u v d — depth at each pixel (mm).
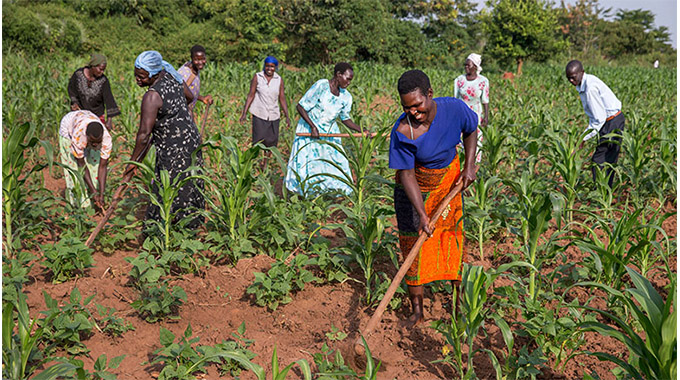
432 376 3324
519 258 4707
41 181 6707
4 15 28062
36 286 4117
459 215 3781
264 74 7352
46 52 28422
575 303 3412
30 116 9688
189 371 3014
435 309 4012
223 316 4016
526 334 3482
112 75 15961
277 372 2576
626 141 6105
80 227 4809
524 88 20156
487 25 35062
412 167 3543
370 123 11094
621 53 75125
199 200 5152
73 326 3262
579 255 4855
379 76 18531
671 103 14945
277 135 7598
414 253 3457
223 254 4688
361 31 35438
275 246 4863
